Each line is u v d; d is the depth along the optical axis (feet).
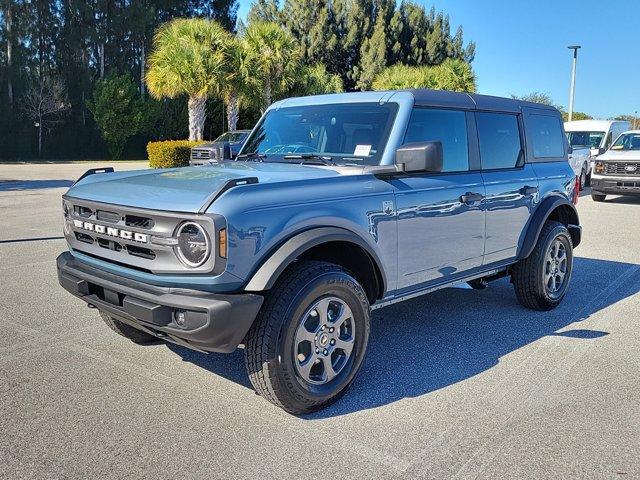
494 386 13.83
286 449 10.96
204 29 79.10
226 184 11.15
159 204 11.40
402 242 14.08
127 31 154.81
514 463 10.55
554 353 15.97
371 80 145.59
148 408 12.54
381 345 16.53
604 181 51.52
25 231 34.40
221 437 11.37
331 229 12.21
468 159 16.46
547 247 19.02
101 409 12.46
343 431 11.68
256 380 11.81
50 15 145.28
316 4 149.28
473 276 16.84
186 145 77.82
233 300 10.87
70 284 13.14
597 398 13.21
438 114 15.58
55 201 49.96
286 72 90.99
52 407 12.52
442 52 156.76
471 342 16.80
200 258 10.89
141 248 11.73
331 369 12.58
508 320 18.84
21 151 140.15
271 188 11.76
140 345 16.24
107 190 12.90
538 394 13.39
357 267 13.73
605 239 34.06
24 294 21.12
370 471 10.27
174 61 77.25
